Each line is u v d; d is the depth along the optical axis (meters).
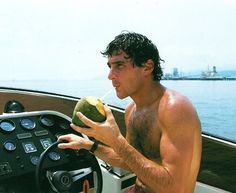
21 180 1.67
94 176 1.88
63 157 1.82
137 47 1.61
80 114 1.47
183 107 1.56
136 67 1.63
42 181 1.64
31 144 1.79
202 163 2.45
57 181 1.62
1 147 1.69
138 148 1.82
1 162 1.64
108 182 2.35
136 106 1.84
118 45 1.62
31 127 1.85
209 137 2.38
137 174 1.51
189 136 1.53
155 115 1.68
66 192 1.63
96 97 1.57
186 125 1.53
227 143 2.32
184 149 1.51
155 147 1.69
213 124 2.36
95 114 1.49
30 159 1.73
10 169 1.65
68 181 1.64
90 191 1.88
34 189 1.69
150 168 1.47
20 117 1.86
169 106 1.57
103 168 2.39
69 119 2.03
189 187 1.60
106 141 1.48
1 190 1.61
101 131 1.47
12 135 1.76
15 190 1.65
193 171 1.59
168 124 1.55
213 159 2.40
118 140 1.47
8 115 1.83
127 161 1.49
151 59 1.66
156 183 1.47
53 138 1.89
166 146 1.54
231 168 2.33
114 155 1.92
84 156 1.88
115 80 1.66
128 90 1.66
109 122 1.49
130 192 1.89
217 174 2.40
